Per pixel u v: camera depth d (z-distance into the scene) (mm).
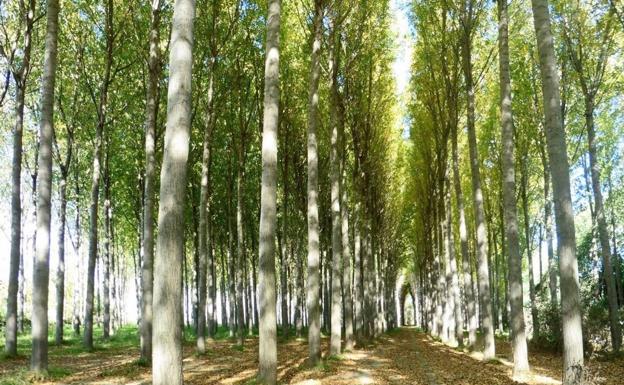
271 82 10734
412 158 30656
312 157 14148
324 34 16938
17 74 16219
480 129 25516
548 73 8859
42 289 11312
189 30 5918
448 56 20188
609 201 26766
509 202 13094
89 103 22609
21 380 10430
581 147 25797
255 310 37594
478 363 15266
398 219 40531
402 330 47531
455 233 35500
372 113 22109
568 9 17266
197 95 19594
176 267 5531
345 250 19375
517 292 12562
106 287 23422
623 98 23516
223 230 32000
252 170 27891
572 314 8078
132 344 22156
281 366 14109
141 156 23891
